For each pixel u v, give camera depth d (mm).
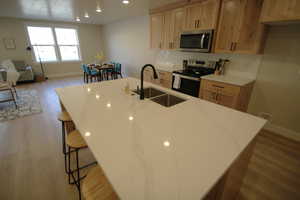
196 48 3055
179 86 3348
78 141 1440
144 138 958
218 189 938
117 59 7020
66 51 6965
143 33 5145
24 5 3824
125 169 715
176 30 3410
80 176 1741
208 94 2855
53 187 1617
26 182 1671
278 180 1715
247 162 1337
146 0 3240
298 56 2268
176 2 3270
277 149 2230
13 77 4602
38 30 6105
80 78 6641
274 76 2537
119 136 977
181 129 1072
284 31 2314
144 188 622
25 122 2945
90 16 5277
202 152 840
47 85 5516
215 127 1111
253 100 2846
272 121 2691
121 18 5680
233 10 2484
